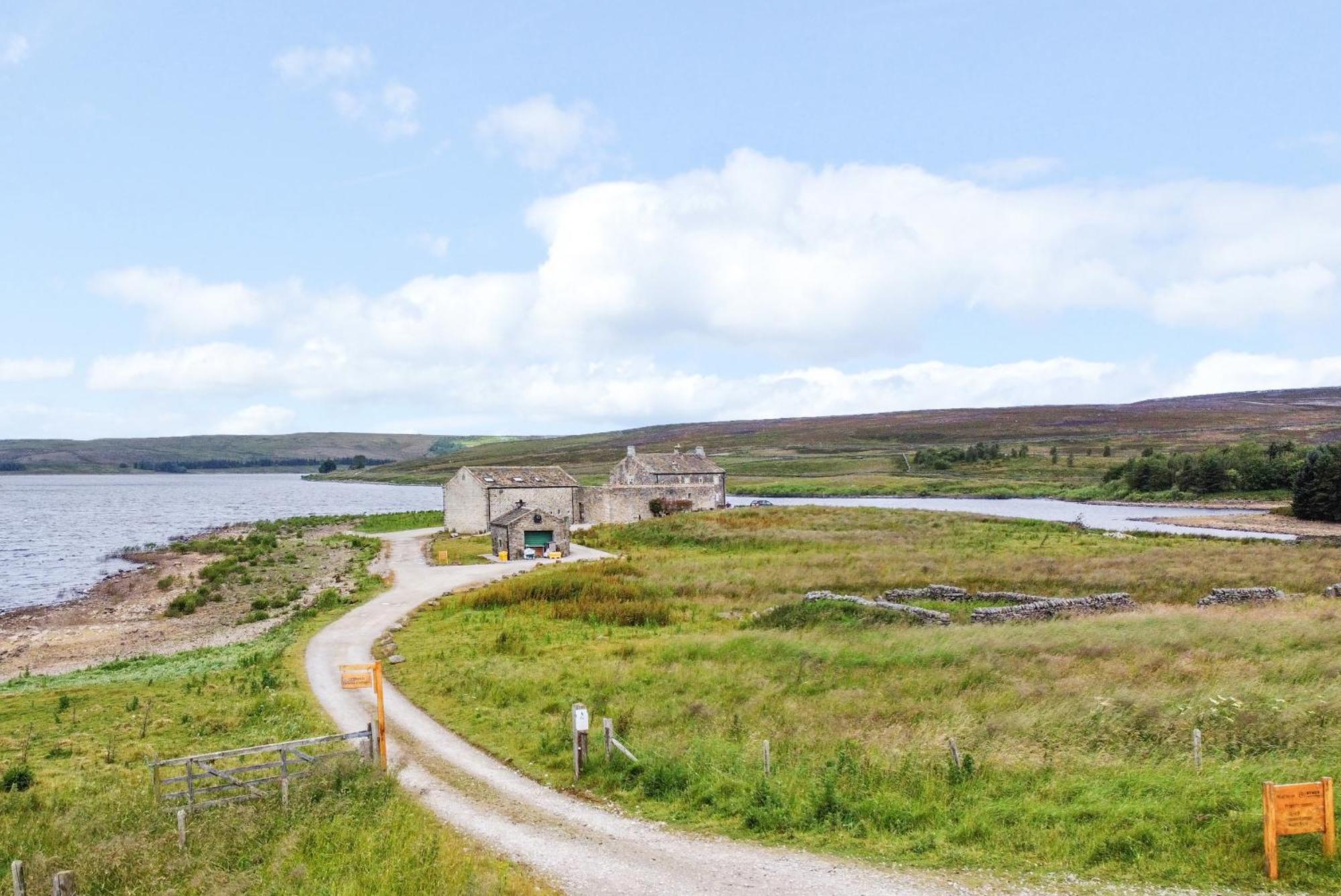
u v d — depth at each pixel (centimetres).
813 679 2905
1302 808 1409
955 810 1736
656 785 2038
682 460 11788
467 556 7750
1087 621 3578
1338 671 2548
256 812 1934
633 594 5050
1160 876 1425
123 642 5297
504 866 1617
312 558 8494
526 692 3009
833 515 9188
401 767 2300
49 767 2455
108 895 1548
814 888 1483
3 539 12306
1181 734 2052
